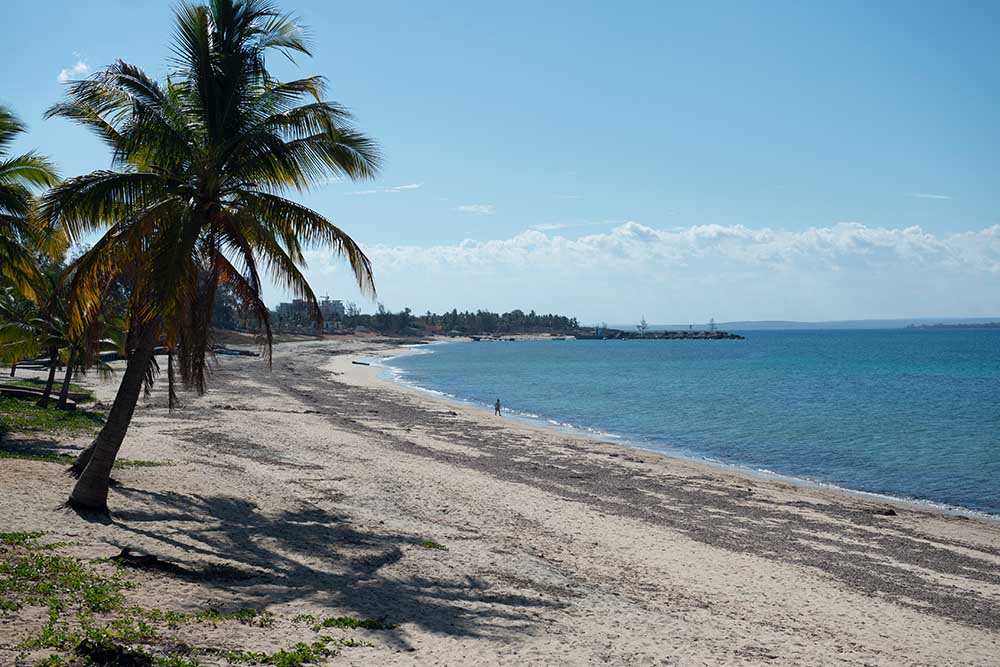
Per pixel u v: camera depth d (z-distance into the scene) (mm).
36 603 8852
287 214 14656
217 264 14828
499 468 27938
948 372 101562
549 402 64688
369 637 9430
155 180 14141
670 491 25672
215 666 7844
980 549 19719
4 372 53719
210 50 14742
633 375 100375
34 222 13898
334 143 15000
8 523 12133
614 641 10445
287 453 25781
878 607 14031
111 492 15641
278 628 9320
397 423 41031
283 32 15039
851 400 65000
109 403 36812
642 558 16109
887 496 27953
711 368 115875
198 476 19000
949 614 13992
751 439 42719
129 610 9141
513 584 12875
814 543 19297
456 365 126500
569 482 26125
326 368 94750
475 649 9414
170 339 14062
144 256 13602
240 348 124250
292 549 13375
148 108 13750
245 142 14227
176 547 12422
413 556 13836
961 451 38531
